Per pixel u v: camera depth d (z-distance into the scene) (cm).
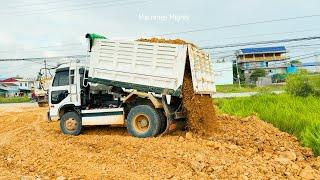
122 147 1133
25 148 1202
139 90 1272
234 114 1873
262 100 2342
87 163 975
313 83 3047
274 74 8819
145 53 1262
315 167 932
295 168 883
